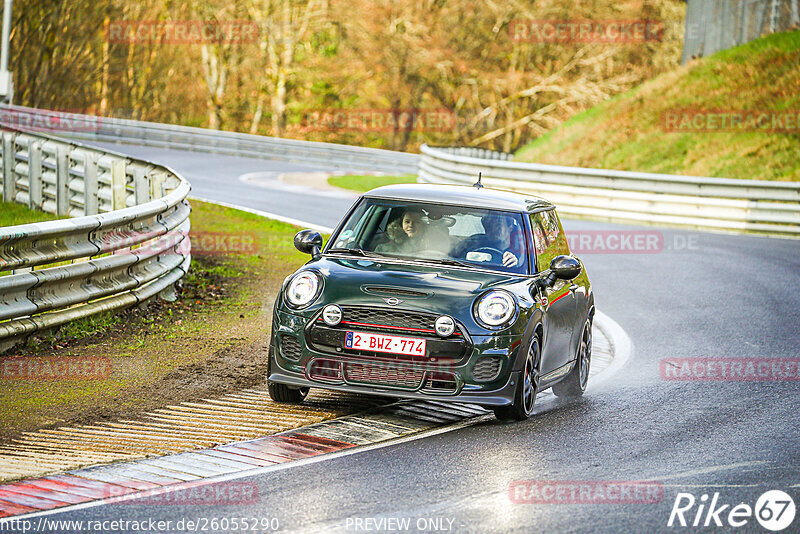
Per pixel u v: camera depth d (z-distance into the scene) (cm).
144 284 3875
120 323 3562
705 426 2667
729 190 8081
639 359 3659
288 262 5284
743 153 10969
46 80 18888
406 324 2525
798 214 7856
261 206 8138
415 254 2811
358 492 1991
